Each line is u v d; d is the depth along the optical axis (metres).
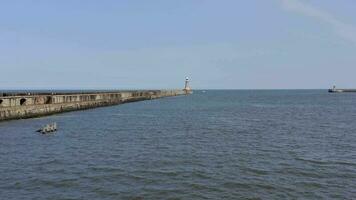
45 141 35.50
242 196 18.36
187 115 70.56
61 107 69.12
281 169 23.91
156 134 41.69
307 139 37.94
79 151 30.17
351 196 18.48
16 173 22.64
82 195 18.39
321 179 21.52
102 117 63.34
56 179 21.22
